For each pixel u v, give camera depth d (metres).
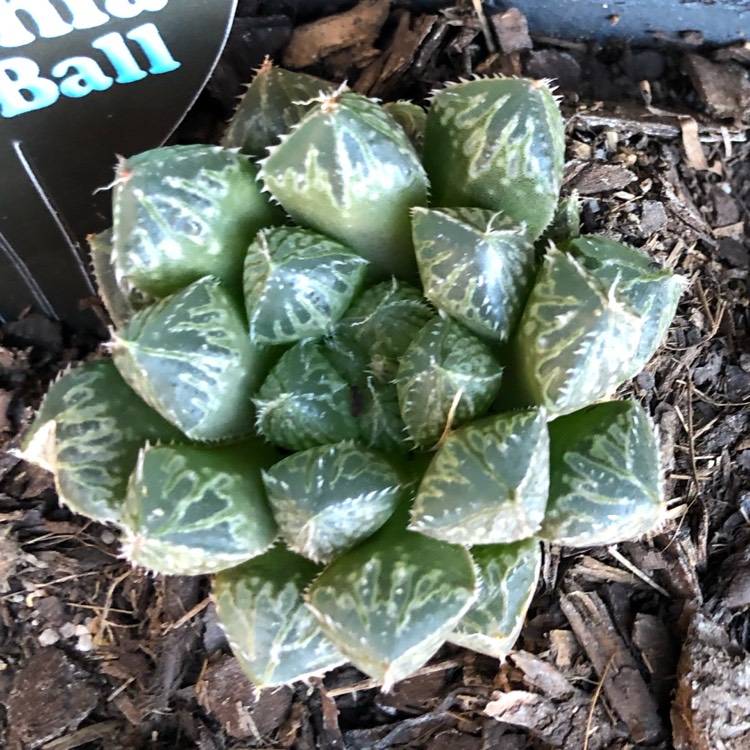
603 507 0.10
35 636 0.14
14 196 0.14
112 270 0.11
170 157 0.10
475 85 0.10
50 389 0.10
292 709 0.14
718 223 0.16
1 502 0.15
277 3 0.16
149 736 0.14
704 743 0.13
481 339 0.10
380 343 0.10
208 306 0.10
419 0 0.16
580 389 0.09
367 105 0.10
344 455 0.09
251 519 0.09
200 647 0.14
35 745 0.14
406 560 0.09
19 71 0.12
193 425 0.10
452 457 0.09
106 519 0.10
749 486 0.15
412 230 0.10
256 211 0.10
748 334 0.16
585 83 0.17
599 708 0.14
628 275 0.10
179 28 0.12
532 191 0.10
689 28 0.17
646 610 0.14
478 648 0.11
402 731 0.14
